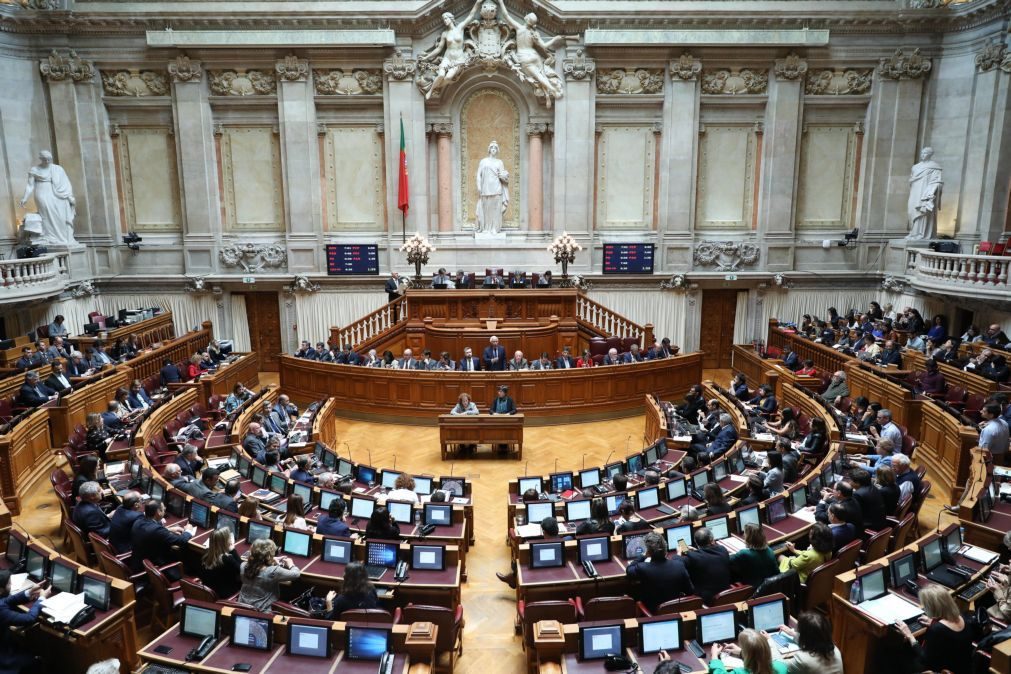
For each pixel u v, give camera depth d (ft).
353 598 19.61
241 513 25.70
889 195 66.13
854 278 67.46
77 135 64.34
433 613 19.02
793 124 65.00
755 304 68.28
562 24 62.95
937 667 15.99
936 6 61.67
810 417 39.24
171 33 61.87
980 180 59.88
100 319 61.41
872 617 17.89
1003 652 14.49
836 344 54.75
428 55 63.72
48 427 38.40
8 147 61.82
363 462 41.65
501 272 62.85
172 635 18.22
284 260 67.56
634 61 64.13
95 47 63.16
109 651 18.75
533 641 18.74
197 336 62.08
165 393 46.32
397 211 66.08
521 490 31.17
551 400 48.62
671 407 43.34
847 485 24.12
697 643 17.58
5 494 32.86
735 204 67.82
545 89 63.93
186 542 23.25
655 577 19.97
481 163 65.87
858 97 65.16
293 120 64.69
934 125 64.44
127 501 24.21
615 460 42.04
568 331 59.00
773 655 16.42
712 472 30.19
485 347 57.26
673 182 65.92
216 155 66.44
